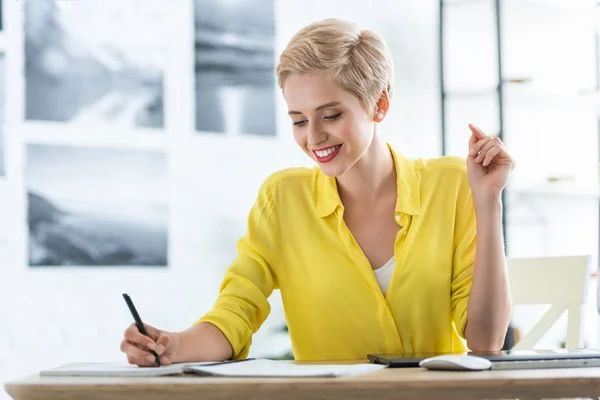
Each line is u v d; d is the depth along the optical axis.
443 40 4.37
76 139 4.00
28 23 3.94
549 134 4.55
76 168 4.00
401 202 1.54
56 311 3.91
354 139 1.42
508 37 4.36
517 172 4.47
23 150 3.91
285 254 1.60
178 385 1.01
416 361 1.19
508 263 1.98
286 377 1.03
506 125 4.45
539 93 4.40
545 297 1.91
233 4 4.34
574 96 4.50
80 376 1.12
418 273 1.53
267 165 4.41
